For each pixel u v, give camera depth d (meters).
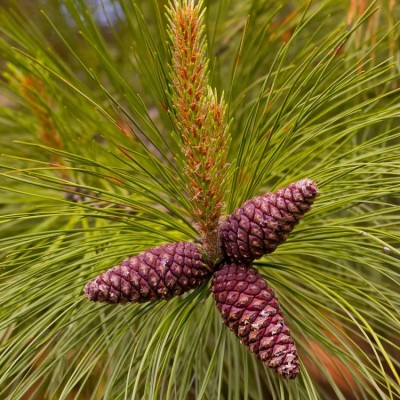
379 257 0.61
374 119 0.61
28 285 0.60
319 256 0.61
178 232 0.65
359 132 0.78
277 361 0.56
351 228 0.56
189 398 0.78
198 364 0.65
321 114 0.63
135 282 0.58
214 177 0.58
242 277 0.58
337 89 0.60
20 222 0.78
